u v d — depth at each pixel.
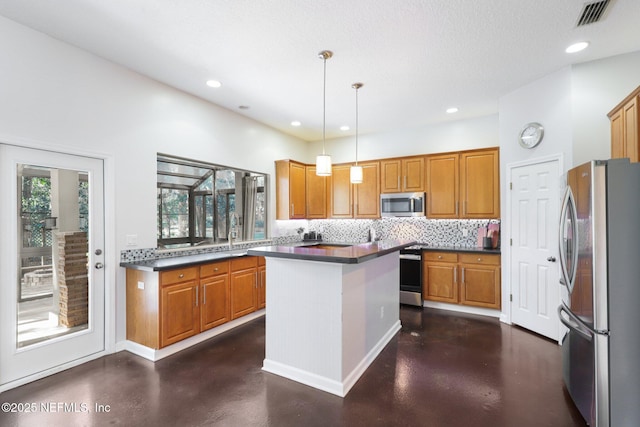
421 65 3.02
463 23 2.35
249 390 2.36
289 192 5.11
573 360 2.14
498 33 2.49
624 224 1.78
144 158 3.28
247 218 4.76
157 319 2.86
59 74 2.63
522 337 3.37
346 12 2.22
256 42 2.62
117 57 2.90
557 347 3.10
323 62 2.97
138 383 2.46
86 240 2.86
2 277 2.37
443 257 4.39
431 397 2.26
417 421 1.99
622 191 1.78
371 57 2.87
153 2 2.12
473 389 2.36
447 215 4.55
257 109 4.31
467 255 4.22
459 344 3.20
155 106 3.39
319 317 2.40
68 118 2.69
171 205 3.71
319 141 6.05
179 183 3.80
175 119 3.60
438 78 3.32
